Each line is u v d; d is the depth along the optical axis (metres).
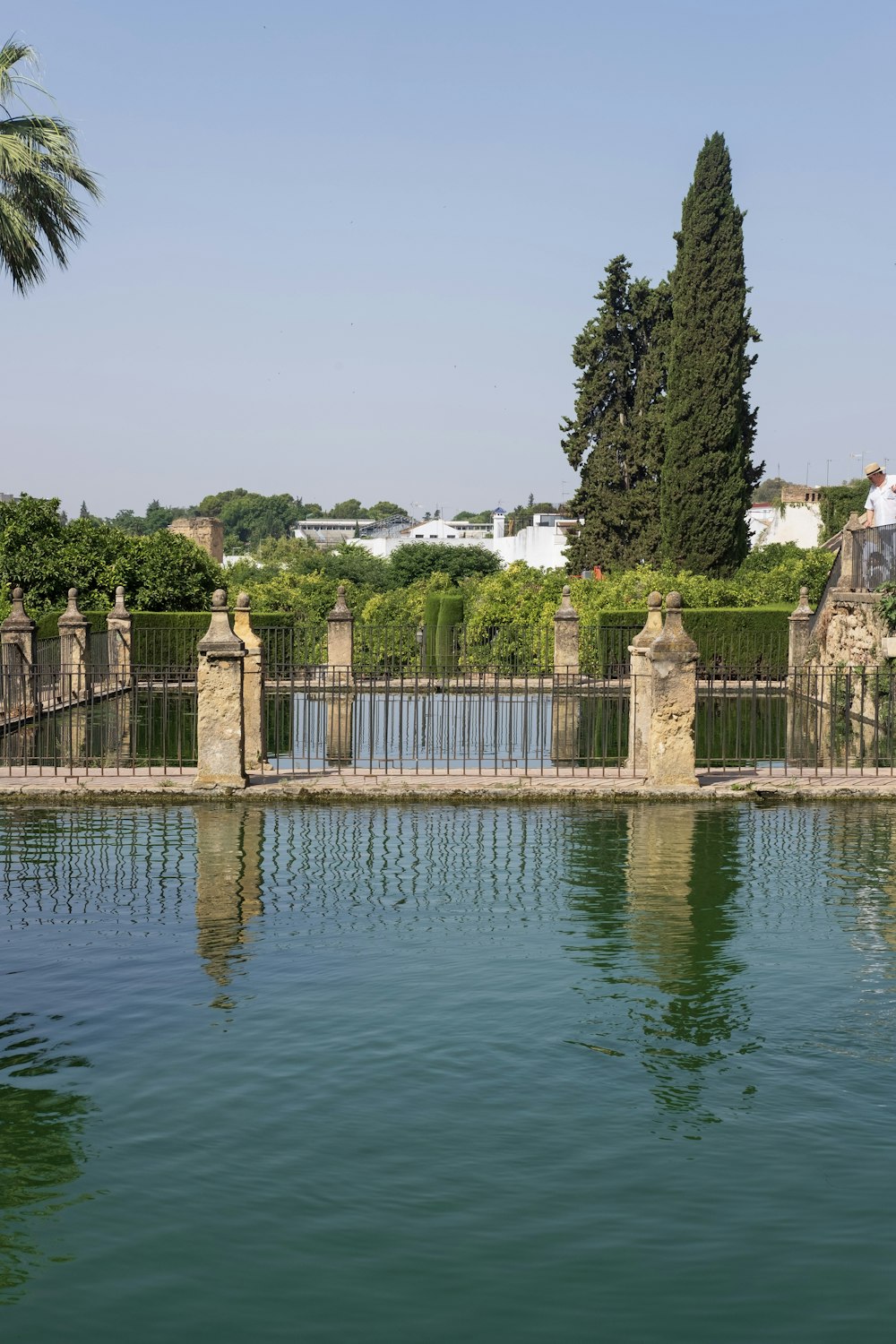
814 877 11.32
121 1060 6.95
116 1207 5.38
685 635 15.52
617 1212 5.36
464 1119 6.24
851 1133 6.10
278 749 17.20
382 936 9.37
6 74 19.17
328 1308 4.66
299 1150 5.90
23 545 37.47
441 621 42.53
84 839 12.88
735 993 8.10
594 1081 6.71
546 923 9.76
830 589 21.92
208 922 9.70
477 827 13.69
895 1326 4.57
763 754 20.33
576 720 18.25
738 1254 5.04
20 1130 6.09
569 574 48.53
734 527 41.03
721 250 39.88
